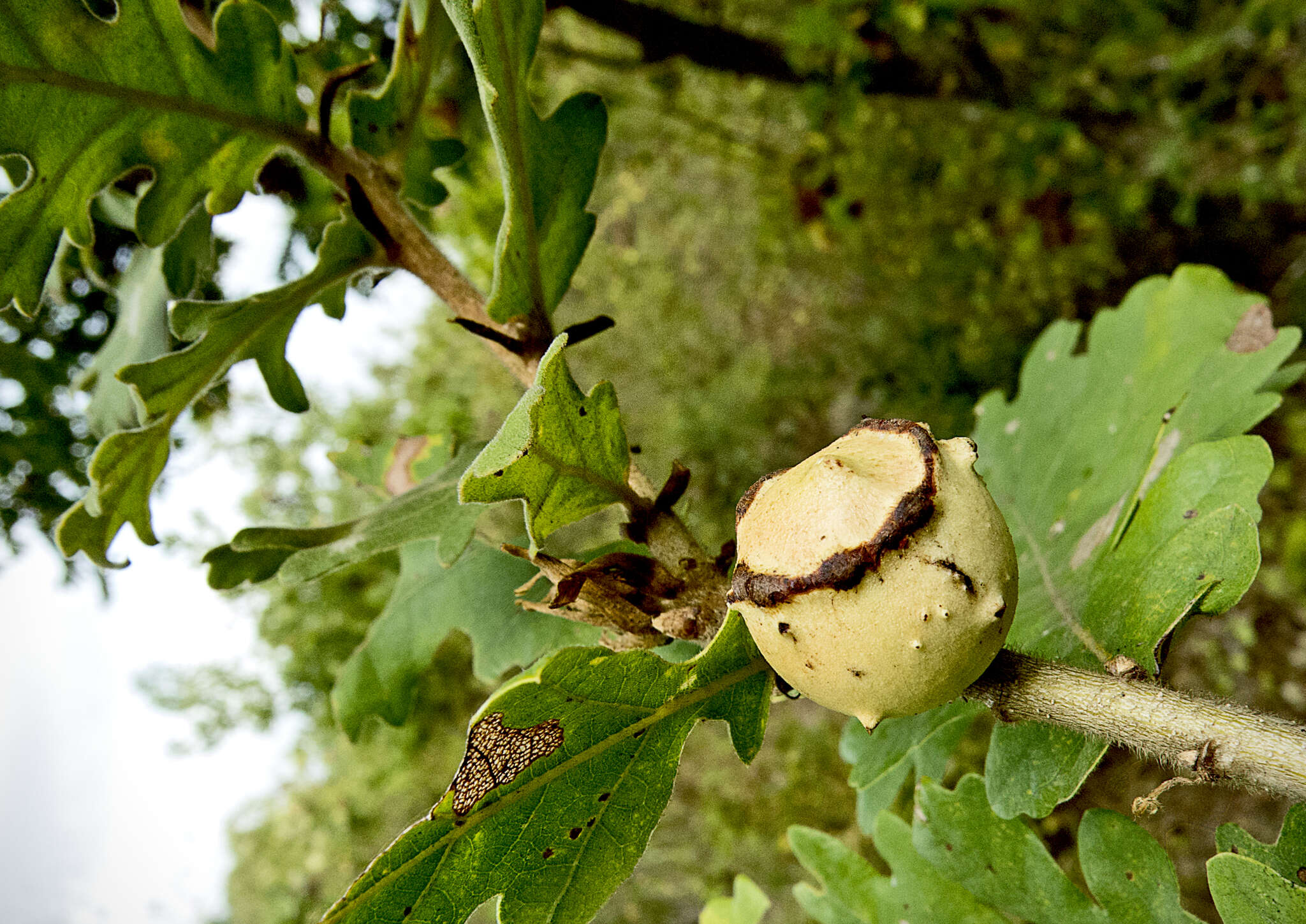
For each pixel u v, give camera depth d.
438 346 0.85
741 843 0.63
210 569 0.16
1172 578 0.12
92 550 0.15
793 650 0.09
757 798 0.63
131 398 0.20
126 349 0.21
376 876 0.10
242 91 0.15
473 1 0.11
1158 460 0.16
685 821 0.69
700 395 0.73
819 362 0.68
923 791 0.16
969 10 0.51
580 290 0.80
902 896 0.17
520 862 0.11
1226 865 0.11
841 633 0.09
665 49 0.43
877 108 0.60
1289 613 0.48
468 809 0.10
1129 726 0.10
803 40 0.47
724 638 0.10
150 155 0.14
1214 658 0.50
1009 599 0.09
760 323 0.73
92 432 0.21
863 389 0.63
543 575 0.12
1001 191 0.59
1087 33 0.53
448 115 0.23
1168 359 0.17
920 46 0.52
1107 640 0.13
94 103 0.13
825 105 0.53
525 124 0.13
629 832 0.11
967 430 0.58
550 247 0.14
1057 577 0.16
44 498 0.43
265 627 0.81
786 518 0.09
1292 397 0.50
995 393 0.21
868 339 0.66
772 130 0.70
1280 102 0.50
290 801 0.95
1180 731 0.09
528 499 0.11
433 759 0.82
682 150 0.73
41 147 0.13
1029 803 0.12
